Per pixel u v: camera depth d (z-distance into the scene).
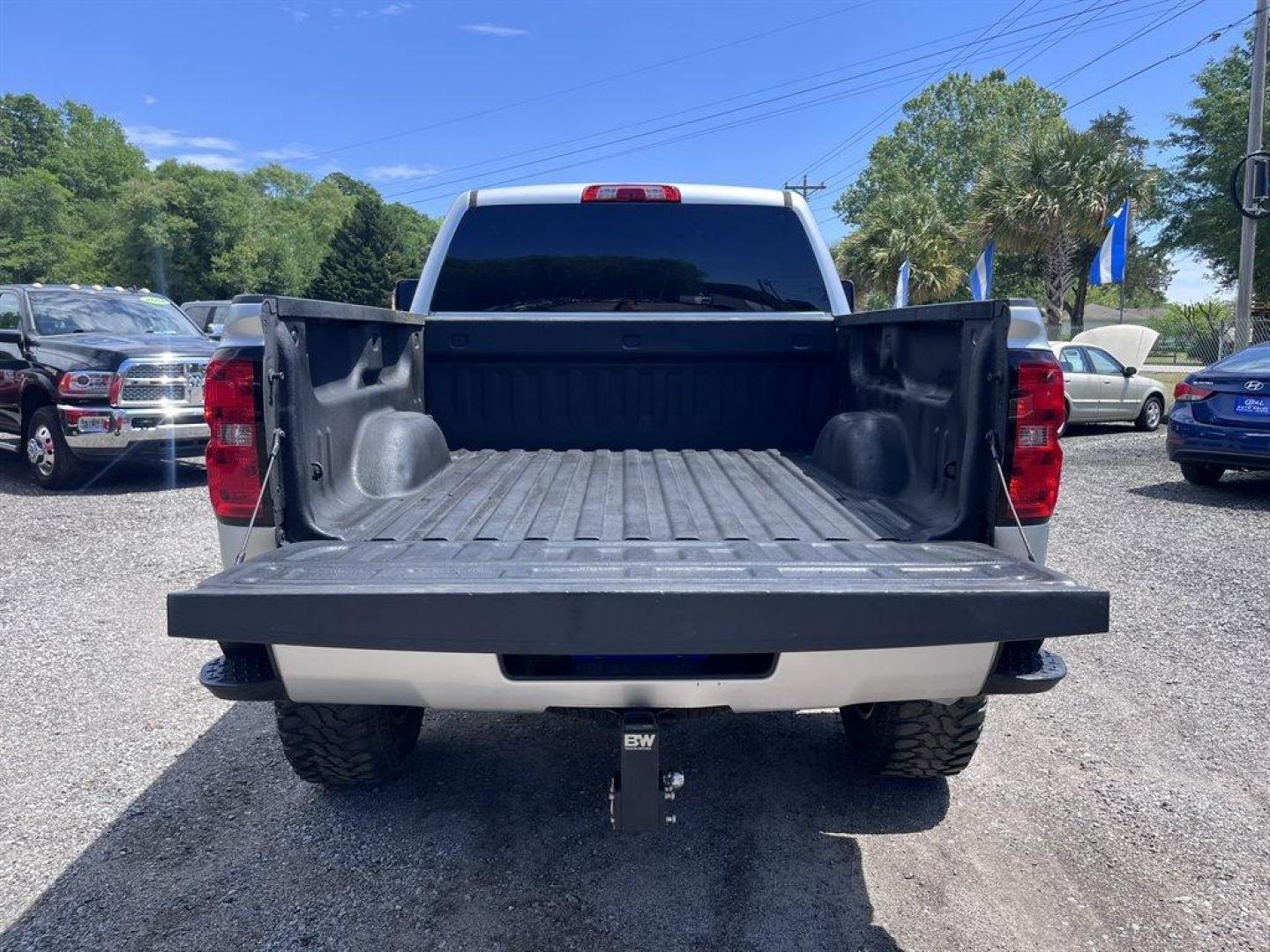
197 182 59.06
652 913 2.82
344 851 3.15
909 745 3.26
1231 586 6.30
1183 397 9.56
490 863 3.08
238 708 4.38
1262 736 4.05
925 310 3.00
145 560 6.98
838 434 3.61
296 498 2.75
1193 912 2.82
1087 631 2.24
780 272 4.48
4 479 10.66
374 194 64.06
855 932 2.74
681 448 4.31
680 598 2.17
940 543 2.74
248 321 2.77
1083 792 3.56
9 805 3.47
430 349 4.13
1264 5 16.94
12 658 5.00
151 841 3.22
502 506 3.24
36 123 97.19
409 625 2.19
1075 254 34.81
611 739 4.01
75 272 60.94
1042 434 2.72
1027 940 2.70
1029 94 54.28
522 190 4.46
